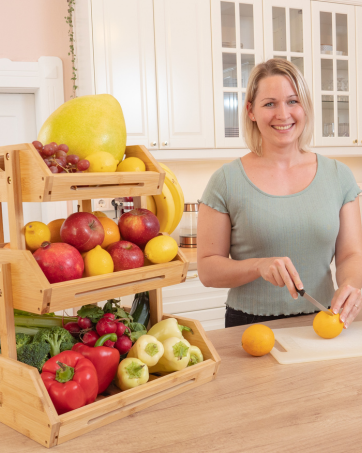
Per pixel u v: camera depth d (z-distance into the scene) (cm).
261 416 74
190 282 241
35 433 68
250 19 261
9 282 74
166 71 245
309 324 122
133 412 76
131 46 237
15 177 74
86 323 83
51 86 260
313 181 138
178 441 68
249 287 138
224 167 143
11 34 253
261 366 95
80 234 78
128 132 241
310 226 134
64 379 70
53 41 260
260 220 135
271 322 125
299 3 271
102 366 76
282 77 129
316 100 280
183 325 93
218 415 75
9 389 72
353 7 285
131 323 87
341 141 289
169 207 112
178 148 251
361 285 125
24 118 270
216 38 254
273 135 133
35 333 84
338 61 285
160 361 84
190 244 278
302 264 137
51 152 74
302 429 70
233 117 262
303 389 84
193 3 248
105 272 78
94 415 71
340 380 87
